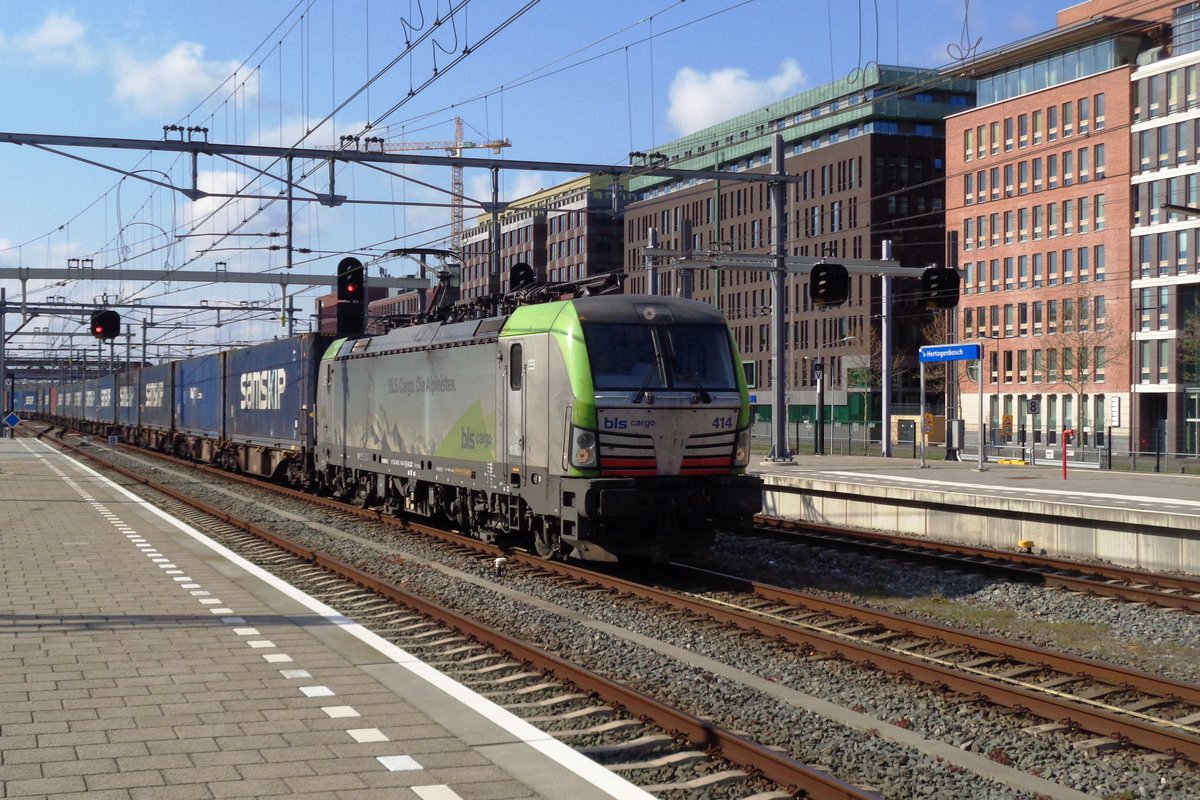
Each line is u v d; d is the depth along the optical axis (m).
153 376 56.84
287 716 7.94
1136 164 69.69
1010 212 78.25
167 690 8.66
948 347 34.91
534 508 17.05
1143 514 19.33
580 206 106.12
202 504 26.48
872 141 86.06
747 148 95.75
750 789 7.17
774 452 35.69
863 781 7.63
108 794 6.30
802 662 11.26
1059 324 66.88
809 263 32.53
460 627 12.16
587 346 16.28
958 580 16.86
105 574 14.91
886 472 34.25
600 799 6.31
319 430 28.67
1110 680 10.40
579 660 11.25
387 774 6.70
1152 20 69.75
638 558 18.77
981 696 9.74
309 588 15.17
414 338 22.52
